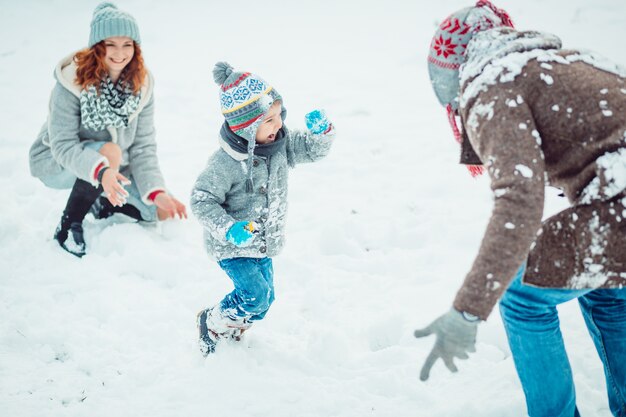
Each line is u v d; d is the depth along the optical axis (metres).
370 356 3.21
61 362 3.24
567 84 2.05
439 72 2.38
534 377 2.39
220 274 3.97
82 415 2.87
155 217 4.47
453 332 2.00
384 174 5.35
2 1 11.53
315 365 3.17
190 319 3.57
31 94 7.38
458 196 4.91
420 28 9.86
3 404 2.91
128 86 4.07
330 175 5.38
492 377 2.97
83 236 4.29
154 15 11.25
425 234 4.38
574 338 3.20
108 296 3.73
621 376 2.45
